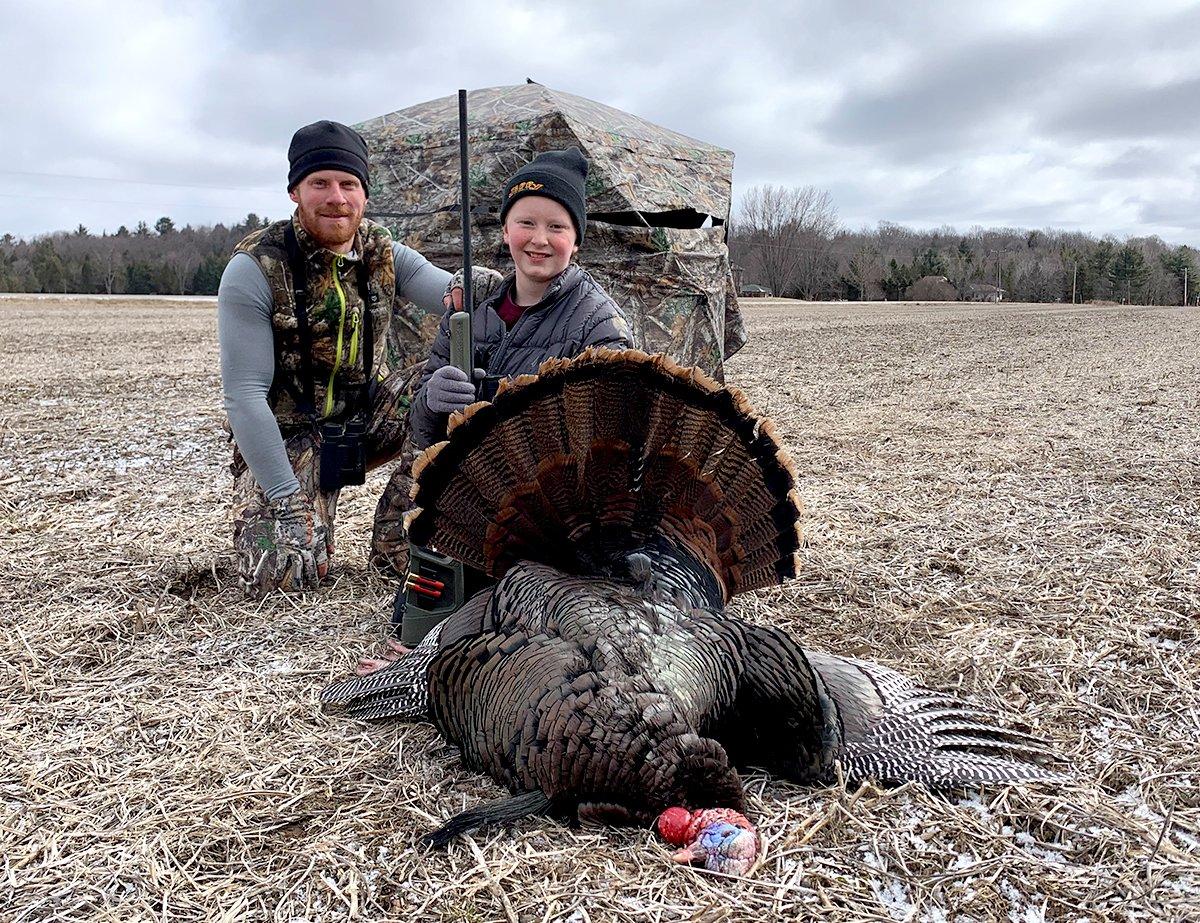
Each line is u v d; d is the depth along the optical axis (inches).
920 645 79.6
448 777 61.5
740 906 49.5
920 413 197.6
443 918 49.4
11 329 494.3
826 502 122.4
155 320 600.7
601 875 51.5
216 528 108.5
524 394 61.7
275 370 88.4
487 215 130.5
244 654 78.7
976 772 60.2
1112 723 68.2
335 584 92.2
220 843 55.5
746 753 60.6
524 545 66.4
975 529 110.4
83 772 61.7
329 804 58.7
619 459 64.1
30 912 50.0
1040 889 51.9
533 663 54.6
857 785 60.1
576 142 129.3
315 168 81.6
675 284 136.6
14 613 85.4
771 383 256.2
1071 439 164.9
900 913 50.1
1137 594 90.1
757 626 59.2
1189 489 127.7
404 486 92.0
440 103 144.3
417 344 126.0
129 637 81.5
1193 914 50.0
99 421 186.1
